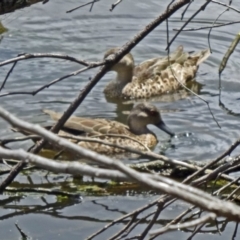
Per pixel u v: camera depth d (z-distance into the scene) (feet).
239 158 28.84
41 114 55.67
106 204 39.91
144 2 77.36
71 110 28.60
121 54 27.84
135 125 54.65
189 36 72.79
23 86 61.11
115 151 52.60
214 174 27.84
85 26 73.77
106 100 62.34
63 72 64.28
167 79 65.26
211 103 59.31
